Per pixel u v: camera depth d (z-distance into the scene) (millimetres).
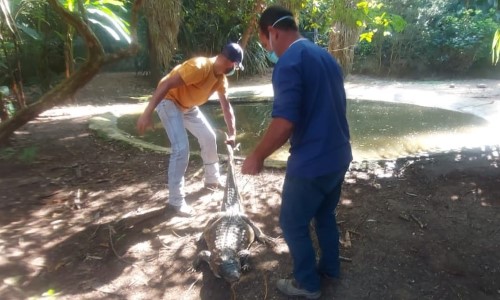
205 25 11078
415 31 11234
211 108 8141
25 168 4688
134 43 4418
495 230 3219
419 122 6484
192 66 3301
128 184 4254
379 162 4559
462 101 7801
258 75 11688
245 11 10555
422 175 4242
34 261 2900
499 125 6074
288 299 2506
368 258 2889
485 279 2664
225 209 3414
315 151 2129
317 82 2082
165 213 3590
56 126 6430
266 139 2029
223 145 5676
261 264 2877
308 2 6914
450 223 3336
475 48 10711
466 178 4160
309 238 2375
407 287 2588
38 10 7609
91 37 4168
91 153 5211
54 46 9133
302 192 2199
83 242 3164
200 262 2871
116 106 8266
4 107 6258
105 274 2781
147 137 6102
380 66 11719
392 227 3289
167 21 8469
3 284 2625
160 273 2799
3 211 3639
